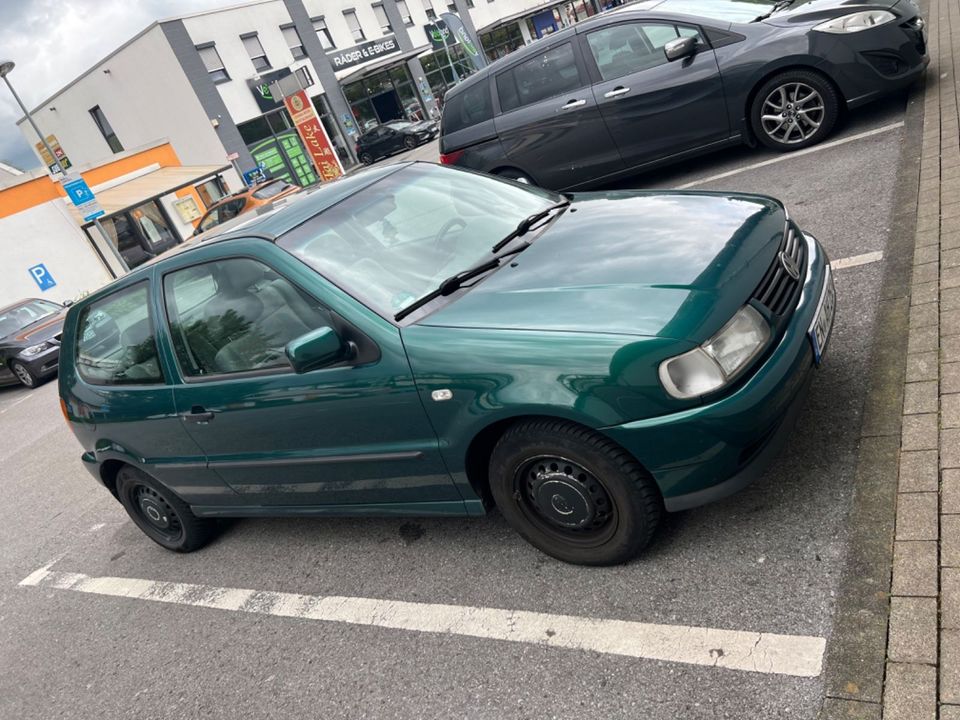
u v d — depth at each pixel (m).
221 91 32.31
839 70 6.00
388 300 2.84
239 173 32.91
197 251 3.38
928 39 8.69
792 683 2.02
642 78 6.79
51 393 11.28
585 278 2.66
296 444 3.20
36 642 3.99
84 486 6.22
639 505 2.49
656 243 2.79
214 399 3.34
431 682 2.59
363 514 3.29
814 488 2.67
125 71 33.56
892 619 2.05
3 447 8.80
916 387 2.88
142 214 25.67
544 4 49.38
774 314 2.50
